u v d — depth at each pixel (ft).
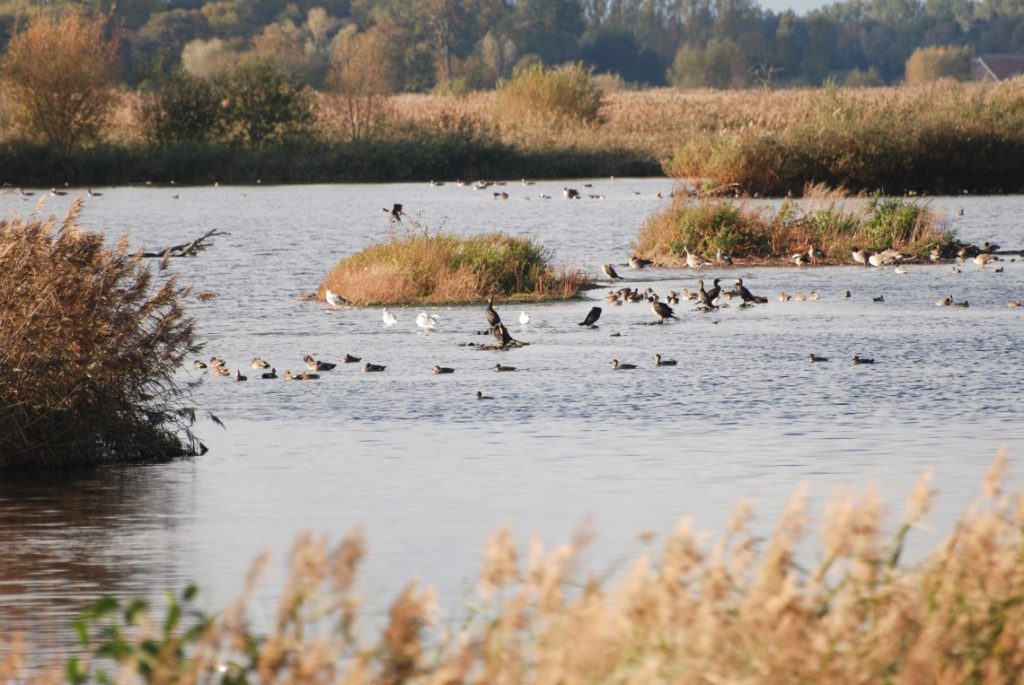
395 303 236.02
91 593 80.07
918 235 310.65
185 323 126.41
